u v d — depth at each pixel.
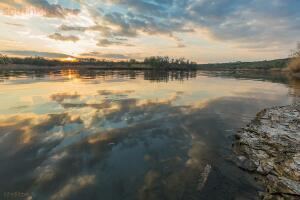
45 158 7.03
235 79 45.84
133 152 7.73
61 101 16.02
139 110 13.66
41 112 12.62
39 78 38.34
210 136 9.43
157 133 9.63
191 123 11.20
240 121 11.76
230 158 7.36
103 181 5.92
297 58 54.03
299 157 6.57
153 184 5.86
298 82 37.09
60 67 121.19
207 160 7.25
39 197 5.15
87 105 14.76
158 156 7.47
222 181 6.03
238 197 5.38
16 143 8.12
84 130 9.71
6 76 42.34
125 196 5.34
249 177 6.22
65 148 7.82
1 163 6.65
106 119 11.48
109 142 8.49
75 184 5.72
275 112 12.42
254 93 22.78
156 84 31.19
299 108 13.33
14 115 11.87
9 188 5.45
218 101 17.66
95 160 7.04
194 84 32.44
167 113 13.10
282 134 8.59
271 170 6.31
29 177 5.94
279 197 5.25
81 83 30.27
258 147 7.80
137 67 126.00
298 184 5.48
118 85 28.44
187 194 5.48
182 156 7.51
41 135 8.98
